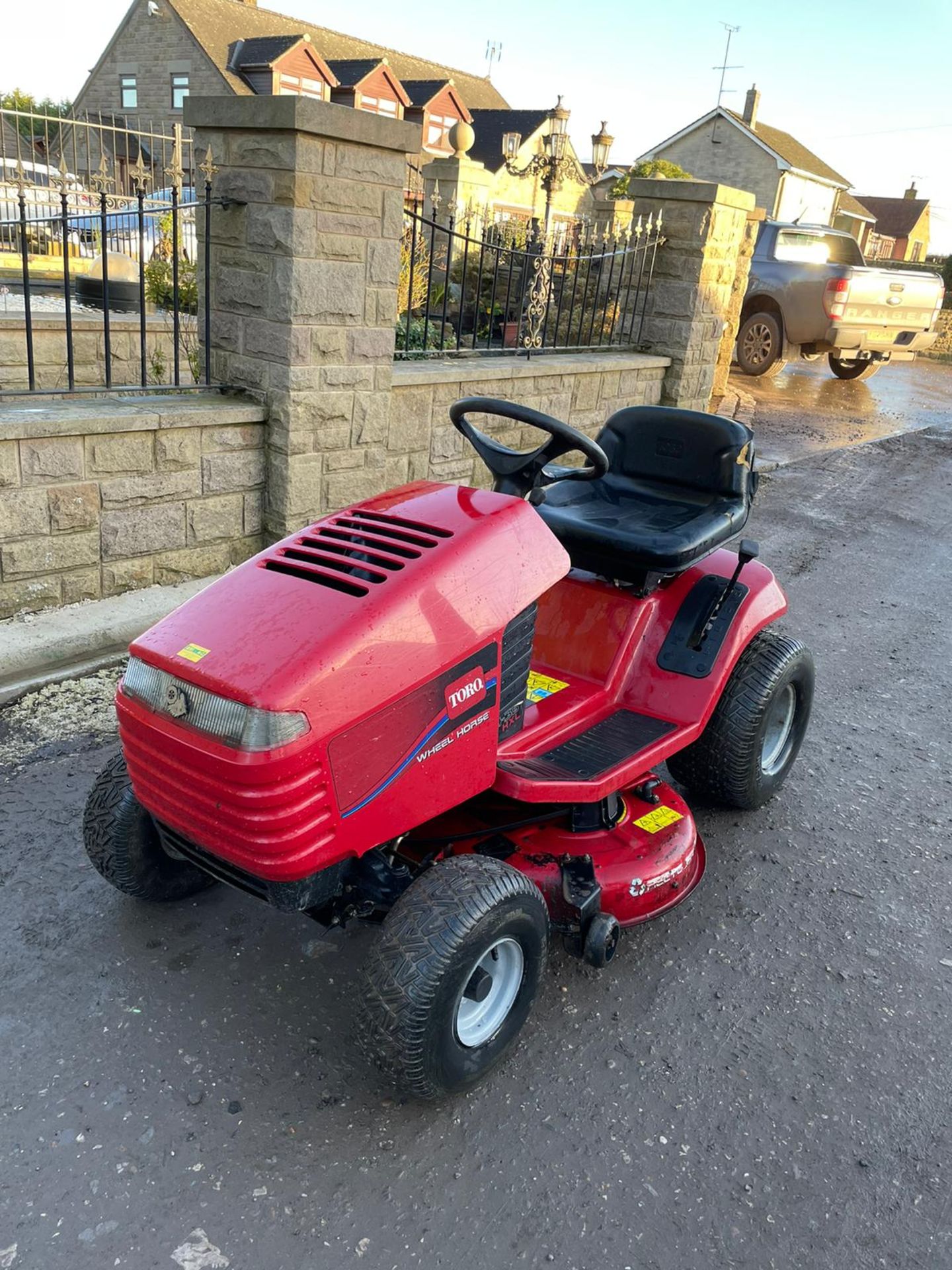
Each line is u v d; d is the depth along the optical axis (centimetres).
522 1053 263
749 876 347
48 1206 211
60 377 686
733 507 363
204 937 295
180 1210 213
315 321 491
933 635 592
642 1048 268
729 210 812
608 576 350
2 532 427
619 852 298
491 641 248
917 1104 257
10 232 933
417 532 252
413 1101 245
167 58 2967
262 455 517
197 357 548
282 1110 240
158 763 229
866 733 461
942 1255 217
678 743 312
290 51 2775
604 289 883
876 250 4766
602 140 2691
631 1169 231
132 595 479
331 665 212
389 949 222
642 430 387
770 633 371
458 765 249
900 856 367
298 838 212
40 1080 241
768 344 1454
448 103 3103
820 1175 233
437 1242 210
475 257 892
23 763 369
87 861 322
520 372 668
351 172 479
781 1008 287
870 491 935
